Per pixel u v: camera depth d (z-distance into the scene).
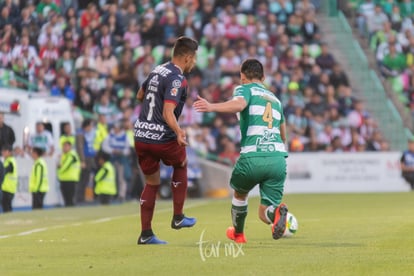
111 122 84.44
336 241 30.22
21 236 34.78
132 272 22.20
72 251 28.09
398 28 100.69
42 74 86.44
